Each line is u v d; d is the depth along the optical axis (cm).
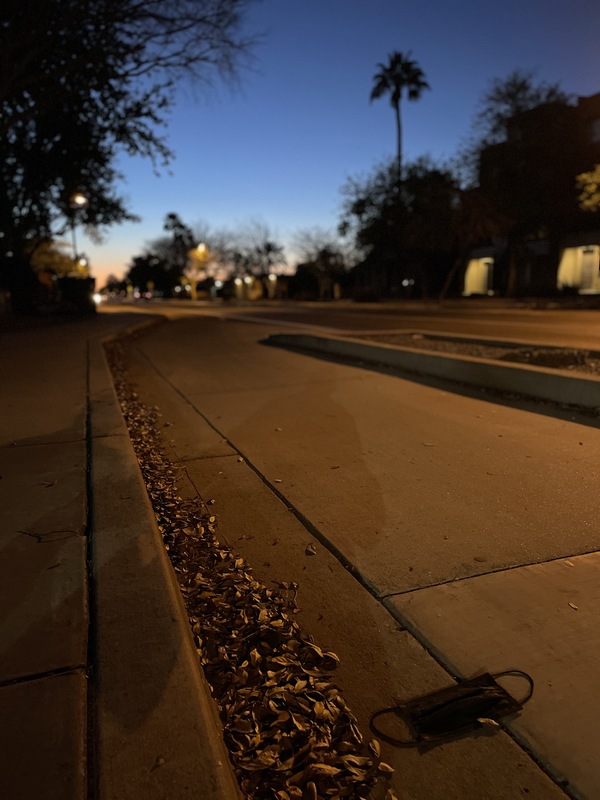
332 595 322
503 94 3244
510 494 446
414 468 512
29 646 241
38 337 1608
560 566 338
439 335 1373
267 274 8400
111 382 861
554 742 219
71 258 5419
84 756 187
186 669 225
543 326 1736
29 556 318
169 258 11038
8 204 2481
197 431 665
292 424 680
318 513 426
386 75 4950
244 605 306
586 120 3294
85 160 2447
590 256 3488
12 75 1672
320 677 255
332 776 205
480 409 712
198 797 174
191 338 1784
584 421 640
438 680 255
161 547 326
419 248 4006
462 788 204
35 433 581
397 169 4316
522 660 262
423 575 336
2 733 195
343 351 1187
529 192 3319
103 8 1653
